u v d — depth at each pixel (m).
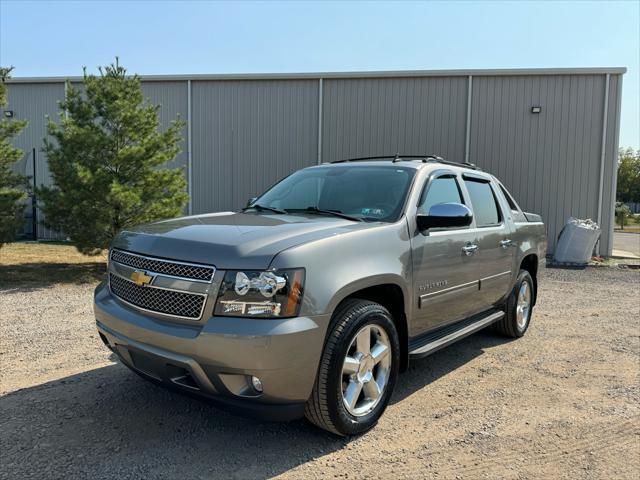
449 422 3.66
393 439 3.38
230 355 2.76
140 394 3.97
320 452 3.17
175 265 3.04
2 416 3.55
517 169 14.82
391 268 3.49
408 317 3.76
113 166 10.16
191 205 16.34
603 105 14.24
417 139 15.16
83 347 5.17
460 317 4.66
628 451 3.29
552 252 14.79
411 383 4.46
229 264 2.88
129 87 10.66
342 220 3.75
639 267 12.70
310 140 15.66
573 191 14.60
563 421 3.71
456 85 14.91
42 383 4.17
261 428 3.46
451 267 4.25
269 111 15.79
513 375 4.69
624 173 66.06
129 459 3.02
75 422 3.48
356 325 3.20
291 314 2.85
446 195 4.54
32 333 5.68
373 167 4.58
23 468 2.89
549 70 14.35
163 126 16.22
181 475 2.87
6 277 9.46
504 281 5.39
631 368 4.92
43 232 16.39
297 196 4.58
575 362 5.09
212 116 16.06
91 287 8.72
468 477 2.94
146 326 3.07
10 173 10.31
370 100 15.30
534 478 2.95
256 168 15.97
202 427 3.46
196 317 2.90
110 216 9.89
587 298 8.63
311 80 15.54
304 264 2.93
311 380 2.97
